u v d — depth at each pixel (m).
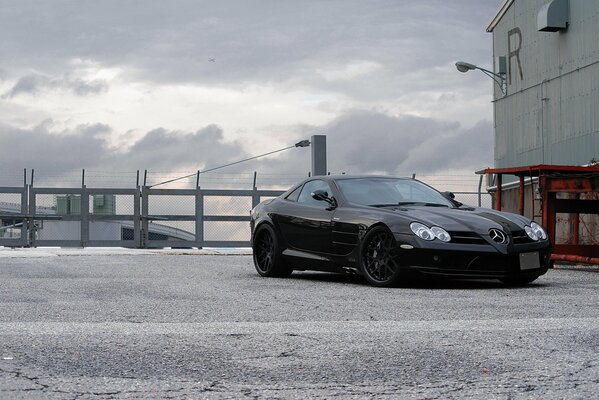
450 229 8.04
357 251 8.52
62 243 20.52
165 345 4.44
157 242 20.81
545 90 17.69
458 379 3.59
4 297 6.96
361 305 6.38
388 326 5.18
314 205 9.35
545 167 11.09
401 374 3.70
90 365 3.88
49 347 4.36
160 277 9.45
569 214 13.22
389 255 8.18
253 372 3.74
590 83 16.06
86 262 12.69
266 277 9.70
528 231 8.31
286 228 9.50
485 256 7.95
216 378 3.61
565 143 16.92
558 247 11.33
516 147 18.92
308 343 4.52
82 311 5.95
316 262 9.06
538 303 6.50
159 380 3.56
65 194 20.47
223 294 7.30
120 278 9.22
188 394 3.31
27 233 20.31
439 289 7.90
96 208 20.58
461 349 4.32
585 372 3.72
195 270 10.82
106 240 20.69
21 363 3.92
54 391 3.34
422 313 5.86
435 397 3.26
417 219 8.15
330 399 3.24
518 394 3.31
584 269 11.12
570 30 16.73
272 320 5.49
